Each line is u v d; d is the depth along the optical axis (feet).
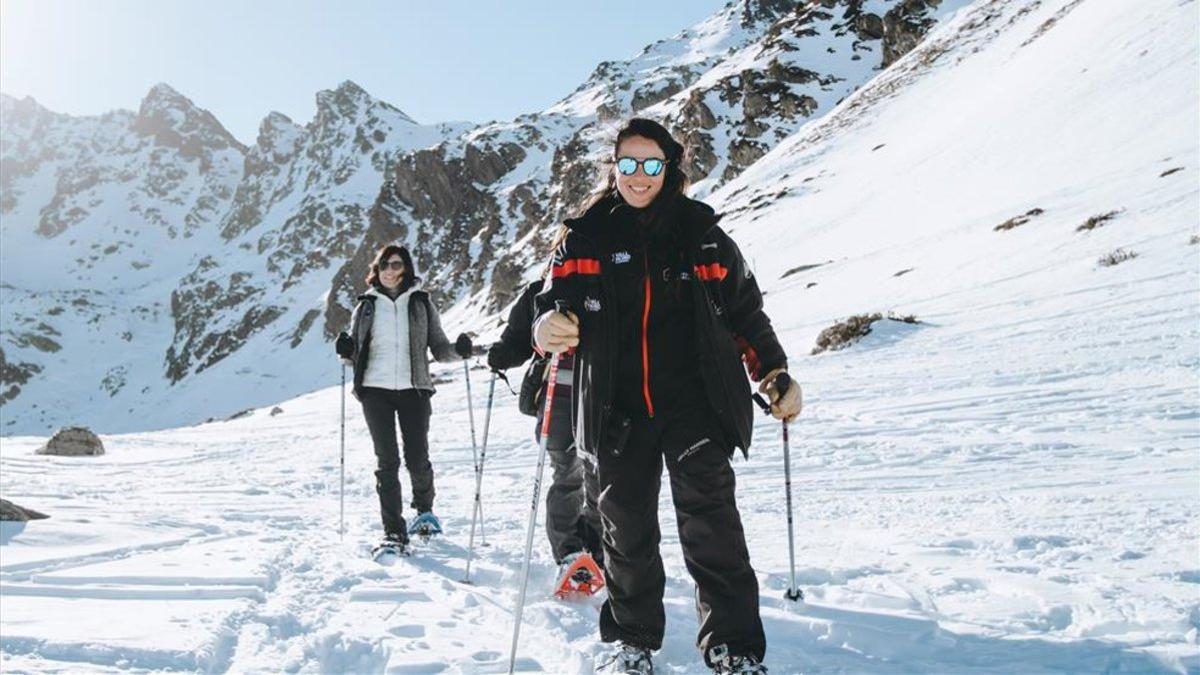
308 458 47.34
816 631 11.71
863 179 171.32
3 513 21.70
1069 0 207.41
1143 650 10.14
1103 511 18.04
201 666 10.98
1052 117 133.18
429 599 14.60
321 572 16.87
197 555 18.08
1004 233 89.81
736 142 304.30
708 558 10.12
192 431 88.02
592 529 15.96
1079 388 36.22
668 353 10.43
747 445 10.28
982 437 29.78
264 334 638.94
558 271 10.68
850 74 316.60
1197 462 22.68
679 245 10.43
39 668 10.62
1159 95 115.34
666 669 10.91
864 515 20.12
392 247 21.27
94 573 15.94
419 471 21.07
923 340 57.41
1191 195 75.97
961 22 271.90
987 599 12.87
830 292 94.32
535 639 11.93
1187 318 46.65
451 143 563.48
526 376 16.30
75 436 58.65
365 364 20.75
